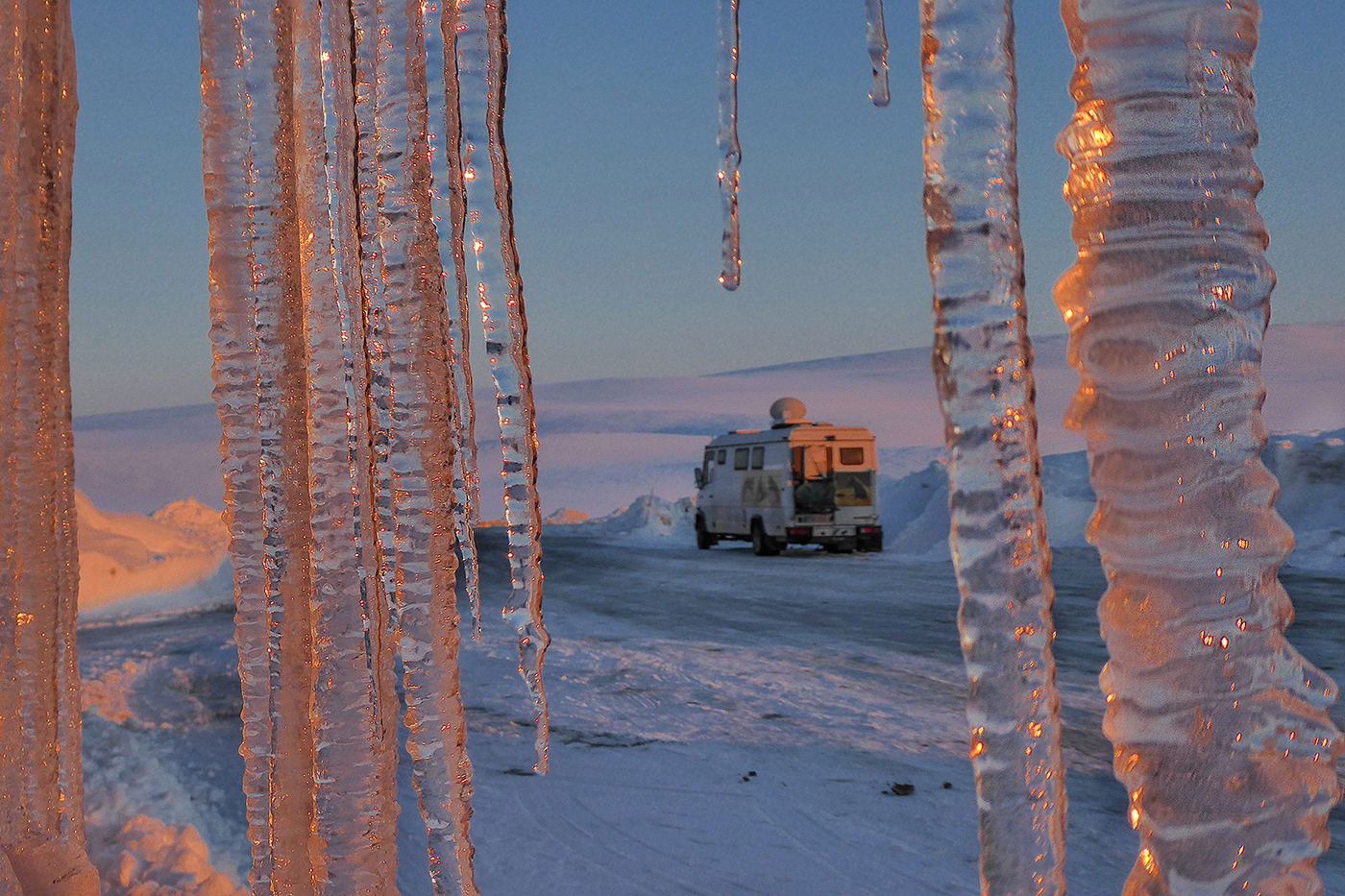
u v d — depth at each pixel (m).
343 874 1.03
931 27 0.69
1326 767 0.62
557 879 4.06
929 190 0.69
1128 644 0.63
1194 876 0.60
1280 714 0.61
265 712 1.13
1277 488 0.62
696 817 4.75
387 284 1.02
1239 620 0.61
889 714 6.70
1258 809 0.60
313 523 1.08
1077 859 4.01
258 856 1.13
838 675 8.03
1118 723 0.64
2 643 1.22
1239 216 0.62
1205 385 0.61
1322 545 13.91
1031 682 0.67
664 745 6.07
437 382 1.03
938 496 22.19
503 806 4.97
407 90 1.02
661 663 8.71
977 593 0.68
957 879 3.96
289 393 1.11
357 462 1.06
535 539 1.07
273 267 1.10
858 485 19.88
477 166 1.02
